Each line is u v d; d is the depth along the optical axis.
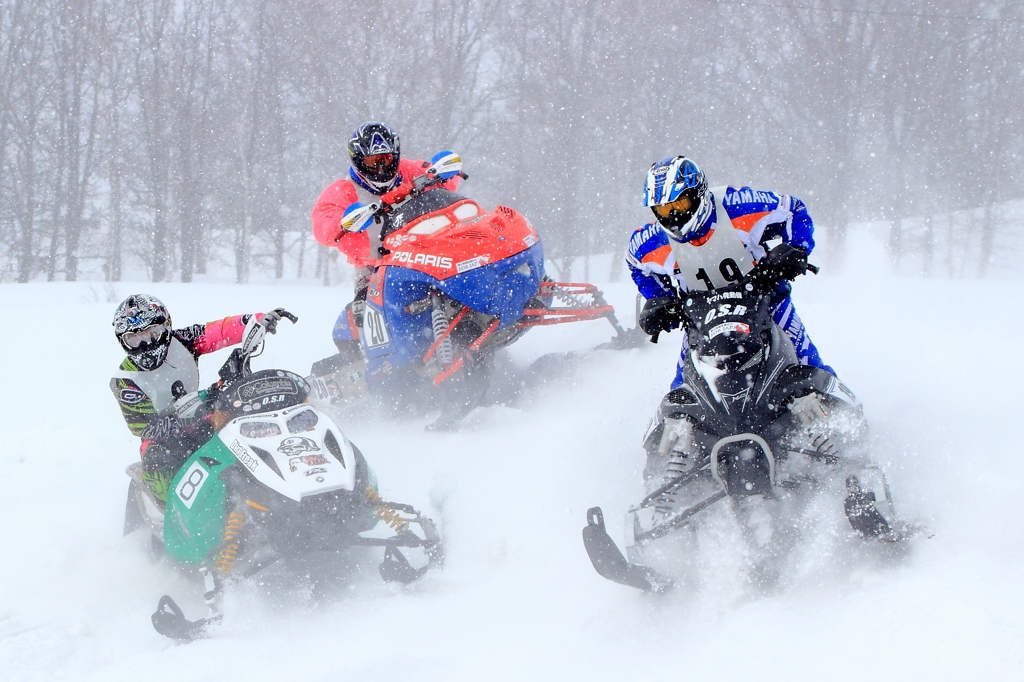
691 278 8.01
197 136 68.88
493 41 64.50
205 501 7.98
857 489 7.07
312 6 62.09
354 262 12.91
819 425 7.58
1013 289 24.16
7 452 11.99
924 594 5.88
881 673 5.25
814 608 6.33
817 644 5.76
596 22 61.09
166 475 8.58
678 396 7.90
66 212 79.38
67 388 15.08
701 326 7.66
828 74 55.91
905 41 55.19
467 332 12.29
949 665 5.14
